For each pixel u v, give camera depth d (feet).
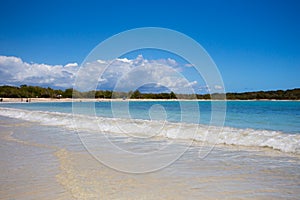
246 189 16.38
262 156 25.02
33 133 40.73
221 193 15.76
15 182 17.66
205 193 15.76
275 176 18.90
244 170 20.43
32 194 15.51
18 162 22.82
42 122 57.47
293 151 26.40
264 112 86.53
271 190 16.20
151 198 15.01
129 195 15.40
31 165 21.86
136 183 17.52
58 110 107.24
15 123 56.34
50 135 38.65
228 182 17.71
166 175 19.38
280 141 29.25
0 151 27.45
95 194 15.57
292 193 15.71
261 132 34.86
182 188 16.60
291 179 18.20
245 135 33.30
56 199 14.76
